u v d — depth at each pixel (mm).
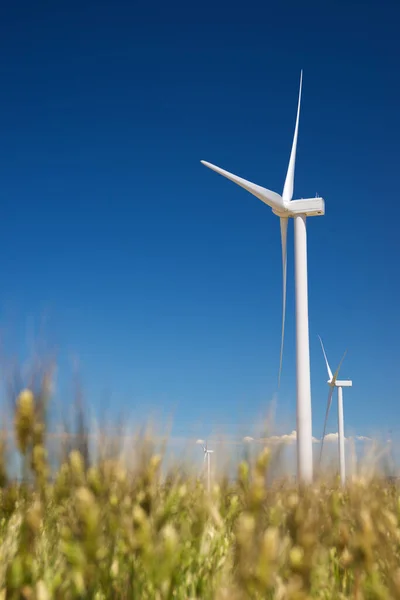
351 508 5227
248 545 4109
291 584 4008
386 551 4801
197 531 5234
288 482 5211
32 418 5262
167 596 4328
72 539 4391
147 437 5707
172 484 5820
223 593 4078
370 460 5891
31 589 4137
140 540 4359
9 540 4691
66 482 5277
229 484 6102
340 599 4855
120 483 5316
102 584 4449
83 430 5520
